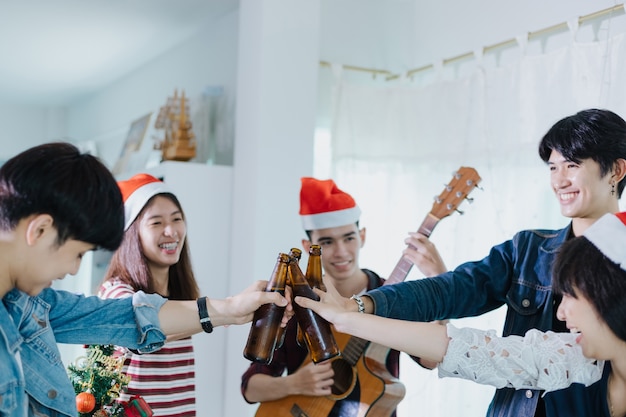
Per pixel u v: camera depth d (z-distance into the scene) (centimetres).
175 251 269
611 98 291
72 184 136
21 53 563
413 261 247
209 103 443
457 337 166
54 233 137
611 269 151
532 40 341
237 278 381
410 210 394
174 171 383
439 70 384
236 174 388
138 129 545
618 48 290
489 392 339
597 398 166
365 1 423
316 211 275
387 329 169
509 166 339
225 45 458
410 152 397
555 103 319
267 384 262
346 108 403
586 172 194
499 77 346
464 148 360
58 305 162
